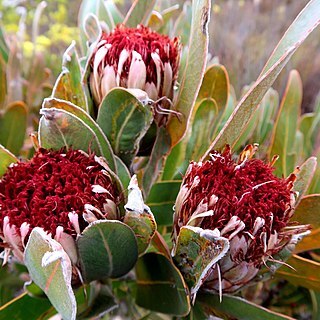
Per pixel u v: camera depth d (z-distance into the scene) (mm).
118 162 214
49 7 1027
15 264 271
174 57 219
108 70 210
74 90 220
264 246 181
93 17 253
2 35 363
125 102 205
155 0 269
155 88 212
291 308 291
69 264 157
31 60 376
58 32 917
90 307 211
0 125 301
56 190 185
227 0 1069
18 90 351
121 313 255
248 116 199
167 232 273
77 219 178
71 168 193
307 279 230
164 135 230
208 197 183
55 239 178
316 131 340
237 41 889
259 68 839
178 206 195
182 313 205
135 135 215
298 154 312
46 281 167
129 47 210
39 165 197
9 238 184
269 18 994
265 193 188
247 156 203
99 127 204
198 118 258
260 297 295
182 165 257
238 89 743
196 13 205
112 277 209
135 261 203
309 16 194
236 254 184
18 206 186
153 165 232
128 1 973
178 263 201
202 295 210
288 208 191
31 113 365
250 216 180
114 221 177
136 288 233
